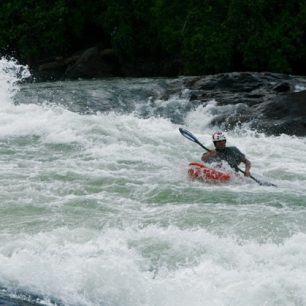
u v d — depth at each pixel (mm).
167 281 23953
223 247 26016
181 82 66125
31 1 92062
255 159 43312
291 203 32594
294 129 51406
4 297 23406
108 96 62906
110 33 89500
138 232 27578
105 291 23688
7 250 26094
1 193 33125
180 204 32406
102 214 30391
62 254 25625
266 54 80250
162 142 45875
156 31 88500
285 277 23500
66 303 23219
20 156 41500
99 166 39438
